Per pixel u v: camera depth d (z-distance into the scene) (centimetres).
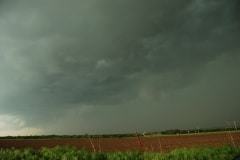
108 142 6084
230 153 1858
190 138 6181
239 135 5966
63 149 2031
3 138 8500
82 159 1855
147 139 6788
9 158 1828
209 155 1805
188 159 1800
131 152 2008
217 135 6556
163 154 1947
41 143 6153
